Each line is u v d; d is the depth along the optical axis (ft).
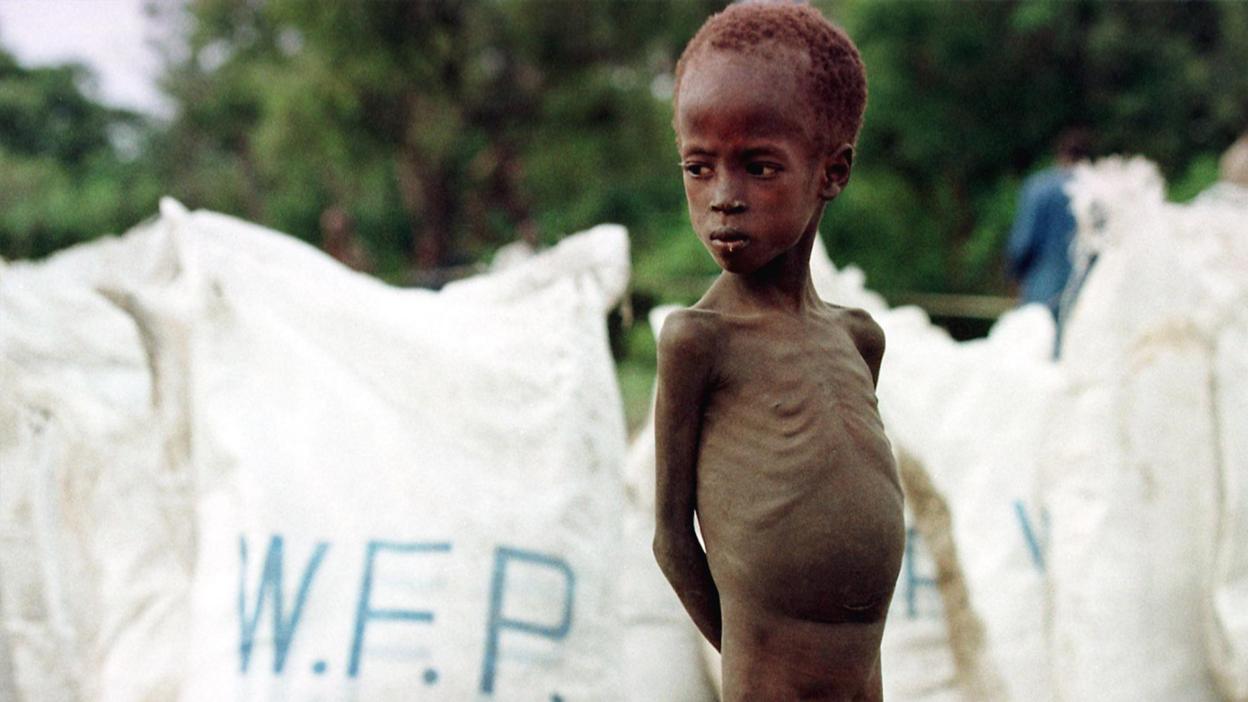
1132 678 9.19
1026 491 10.02
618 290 8.77
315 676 7.35
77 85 102.37
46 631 8.54
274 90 49.62
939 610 9.18
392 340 8.29
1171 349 9.61
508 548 7.68
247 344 8.25
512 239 21.53
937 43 45.11
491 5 48.96
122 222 75.41
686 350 4.40
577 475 8.03
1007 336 11.78
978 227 45.11
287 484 7.80
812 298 4.67
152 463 8.64
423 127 50.29
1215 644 9.16
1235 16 45.60
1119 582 9.32
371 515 7.71
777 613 4.31
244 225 8.80
